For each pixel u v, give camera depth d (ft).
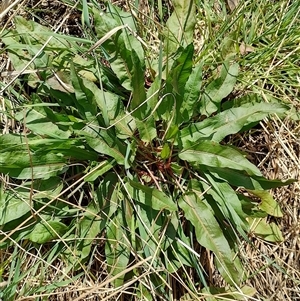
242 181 1.53
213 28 1.78
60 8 1.81
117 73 1.51
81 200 1.61
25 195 1.58
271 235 1.68
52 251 1.57
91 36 1.67
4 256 1.61
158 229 1.55
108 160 1.56
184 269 1.53
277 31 1.75
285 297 1.69
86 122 1.52
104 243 1.63
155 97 1.53
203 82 1.67
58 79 1.52
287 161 1.74
